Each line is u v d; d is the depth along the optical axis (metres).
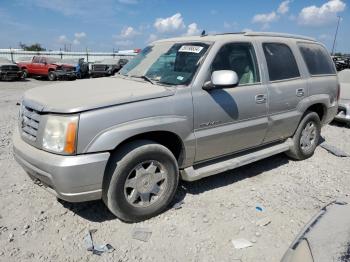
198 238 3.47
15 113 9.81
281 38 5.21
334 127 8.49
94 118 3.24
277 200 4.32
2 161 5.38
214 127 4.12
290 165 5.57
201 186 4.65
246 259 3.17
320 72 5.82
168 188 3.84
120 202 3.51
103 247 3.28
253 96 4.49
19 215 3.80
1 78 24.70
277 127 4.96
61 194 3.28
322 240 2.20
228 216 3.89
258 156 4.81
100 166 3.27
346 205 2.67
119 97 3.47
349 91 8.55
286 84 5.02
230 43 4.36
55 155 3.25
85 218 3.78
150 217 3.79
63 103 3.34
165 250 3.28
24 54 39.00
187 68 4.09
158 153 3.65
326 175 5.21
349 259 1.96
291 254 2.21
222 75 3.79
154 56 4.63
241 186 4.70
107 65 26.94
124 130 3.36
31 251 3.21
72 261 3.09
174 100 3.74
